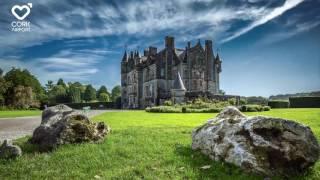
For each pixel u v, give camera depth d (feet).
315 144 25.82
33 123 85.66
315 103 211.41
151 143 37.19
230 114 32.83
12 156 31.24
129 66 341.82
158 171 26.08
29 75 380.78
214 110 152.35
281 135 25.64
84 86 569.64
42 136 36.73
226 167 26.14
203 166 26.89
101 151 32.40
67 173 26.09
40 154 32.76
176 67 282.15
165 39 289.33
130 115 119.24
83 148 33.45
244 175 24.31
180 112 152.46
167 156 30.66
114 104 367.86
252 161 24.85
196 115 117.19
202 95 234.99
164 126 61.41
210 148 29.30
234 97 239.71
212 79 289.53
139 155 31.17
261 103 236.63
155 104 275.39
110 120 85.25
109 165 28.07
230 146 27.12
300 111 126.62
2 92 297.74
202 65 282.15
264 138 25.64
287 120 26.27
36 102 327.06
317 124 61.41
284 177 24.32
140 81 313.32
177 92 246.27
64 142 35.09
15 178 25.39
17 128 69.67
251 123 26.84
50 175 25.81
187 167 26.94
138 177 24.81
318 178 24.35
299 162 25.09
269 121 26.27
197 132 32.60
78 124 36.58
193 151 31.91
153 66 284.82
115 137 41.37
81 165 28.12
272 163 24.98
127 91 344.28
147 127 58.70
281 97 257.96
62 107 44.60
